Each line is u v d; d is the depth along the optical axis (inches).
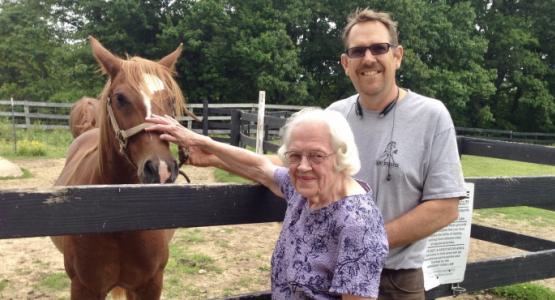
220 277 175.6
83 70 823.1
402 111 77.9
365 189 62.0
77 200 62.7
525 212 307.0
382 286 78.0
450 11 891.4
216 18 800.9
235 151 79.3
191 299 152.4
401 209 76.4
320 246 58.5
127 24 856.3
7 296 153.6
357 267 54.5
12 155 446.9
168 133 93.5
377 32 76.9
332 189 59.1
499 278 113.9
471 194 101.8
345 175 59.6
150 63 103.1
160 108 96.5
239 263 190.9
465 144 231.6
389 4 806.5
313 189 58.4
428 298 105.7
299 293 59.7
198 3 797.9
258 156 77.7
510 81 1077.1
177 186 70.1
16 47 965.8
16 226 59.4
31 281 166.1
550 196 113.7
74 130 247.4
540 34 1106.7
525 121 1146.7
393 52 78.6
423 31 843.4
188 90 875.4
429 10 850.8
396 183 75.8
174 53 115.1
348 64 81.0
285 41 804.6
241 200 76.6
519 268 116.6
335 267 56.8
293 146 58.7
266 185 76.6
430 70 826.2
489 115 987.9
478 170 471.8
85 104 244.8
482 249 226.2
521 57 1016.2
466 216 103.3
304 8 863.7
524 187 109.2
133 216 67.1
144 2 863.1
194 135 84.2
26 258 188.5
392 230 72.7
